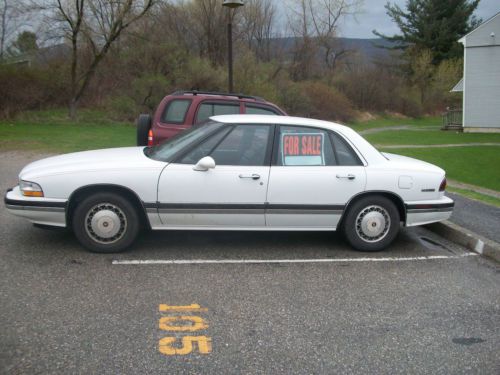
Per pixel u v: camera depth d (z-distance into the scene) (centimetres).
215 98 836
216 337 365
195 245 584
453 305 437
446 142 2366
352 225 572
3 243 563
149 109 2633
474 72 2997
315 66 4900
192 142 547
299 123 565
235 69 2883
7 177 997
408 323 399
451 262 558
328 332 379
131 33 2664
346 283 482
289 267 523
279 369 325
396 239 645
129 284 458
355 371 326
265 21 4559
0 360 322
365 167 568
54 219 525
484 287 483
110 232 533
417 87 5509
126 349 342
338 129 575
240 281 477
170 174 530
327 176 553
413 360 342
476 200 862
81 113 2644
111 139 1811
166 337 361
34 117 2397
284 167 550
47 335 357
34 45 2748
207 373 317
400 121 4606
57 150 1451
